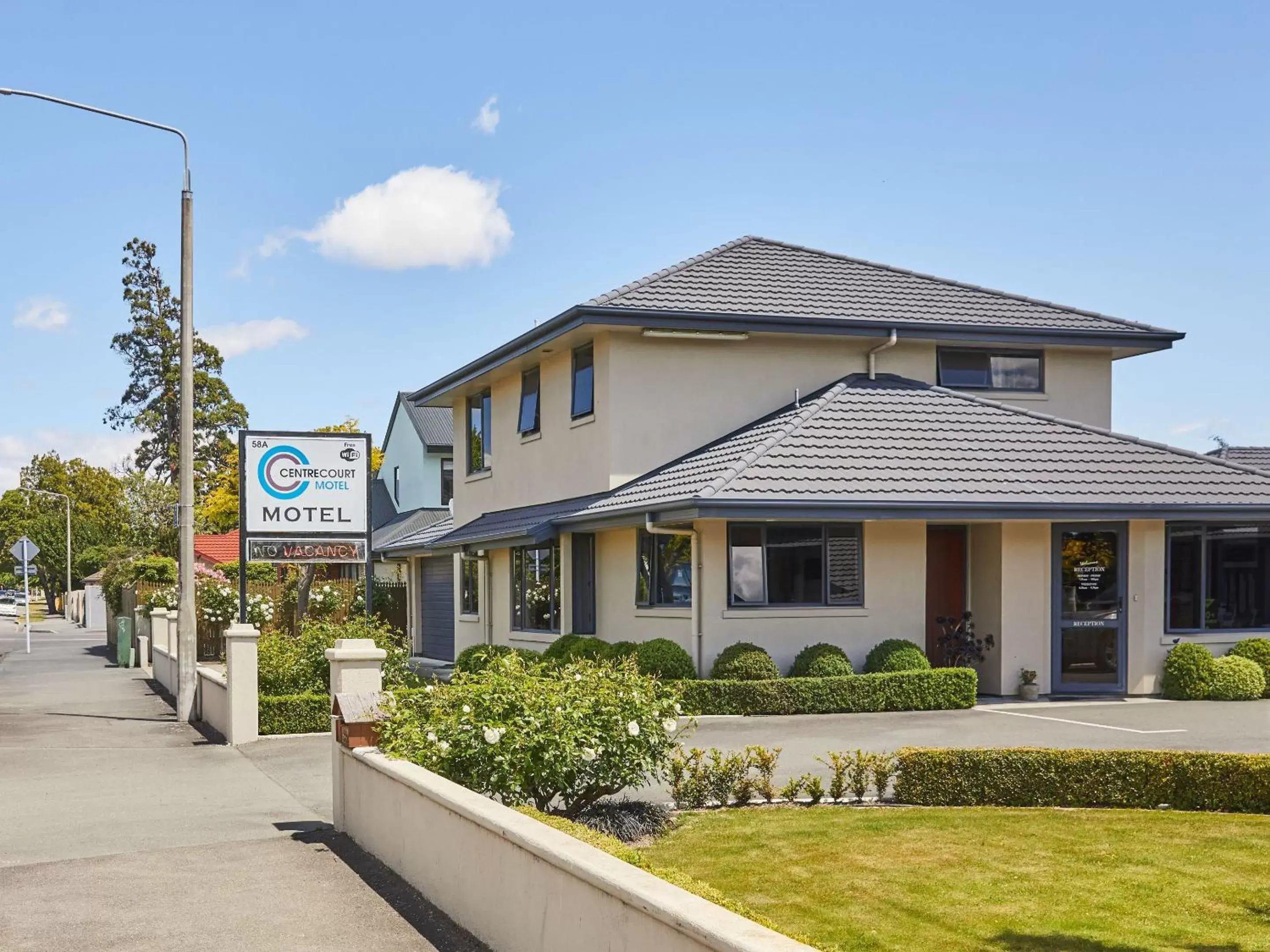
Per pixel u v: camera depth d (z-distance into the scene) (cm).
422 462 3906
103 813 1126
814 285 2338
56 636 5556
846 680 1742
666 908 465
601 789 970
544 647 2288
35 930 731
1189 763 1100
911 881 852
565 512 2145
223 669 2439
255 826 1045
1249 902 796
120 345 7638
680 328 2091
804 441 1908
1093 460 1991
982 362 2316
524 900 620
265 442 2267
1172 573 1970
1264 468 2983
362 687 1140
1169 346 2342
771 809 1106
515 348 2367
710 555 1827
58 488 10619
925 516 1798
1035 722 1620
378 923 733
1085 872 872
